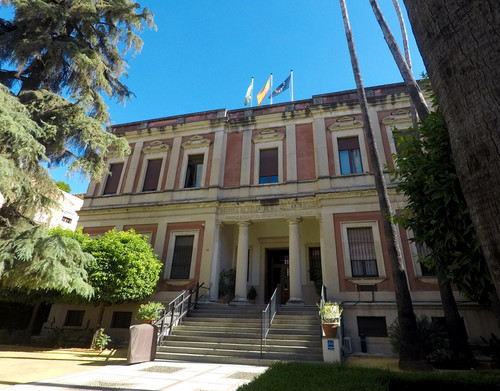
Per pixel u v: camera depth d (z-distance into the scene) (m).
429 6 2.35
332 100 16.08
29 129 8.27
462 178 1.98
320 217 13.68
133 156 18.03
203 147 17.06
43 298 12.05
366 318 11.48
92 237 16.14
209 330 10.71
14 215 9.69
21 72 10.74
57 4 10.95
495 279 1.70
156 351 9.56
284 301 15.34
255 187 15.38
